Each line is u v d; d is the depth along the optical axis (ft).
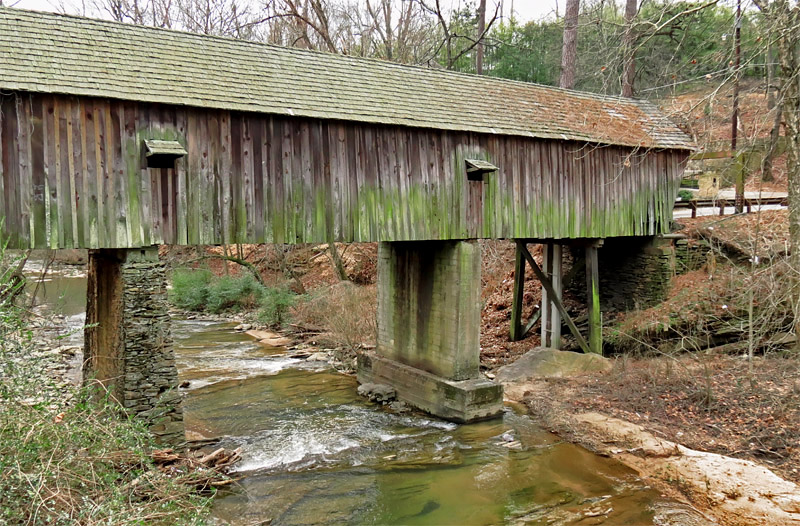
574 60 67.05
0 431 14.97
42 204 24.34
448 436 33.04
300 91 31.55
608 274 51.90
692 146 46.70
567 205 41.16
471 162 35.83
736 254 48.67
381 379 42.14
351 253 78.64
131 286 25.85
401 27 84.99
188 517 17.54
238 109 28.17
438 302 37.52
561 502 24.84
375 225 33.35
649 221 46.47
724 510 22.91
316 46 87.86
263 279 78.79
